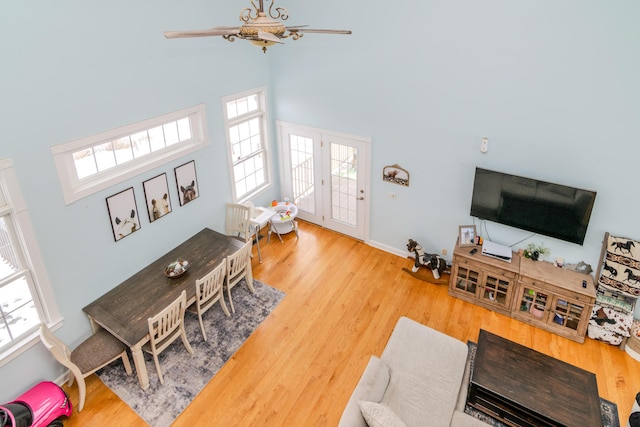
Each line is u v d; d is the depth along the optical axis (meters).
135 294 4.39
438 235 5.59
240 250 4.81
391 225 5.99
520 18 3.97
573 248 4.57
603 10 3.57
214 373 4.21
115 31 3.89
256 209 6.23
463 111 4.68
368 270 5.76
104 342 4.01
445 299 5.18
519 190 4.58
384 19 4.77
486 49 4.27
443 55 4.55
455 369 3.70
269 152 6.57
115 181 4.26
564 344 4.46
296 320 4.88
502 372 3.62
